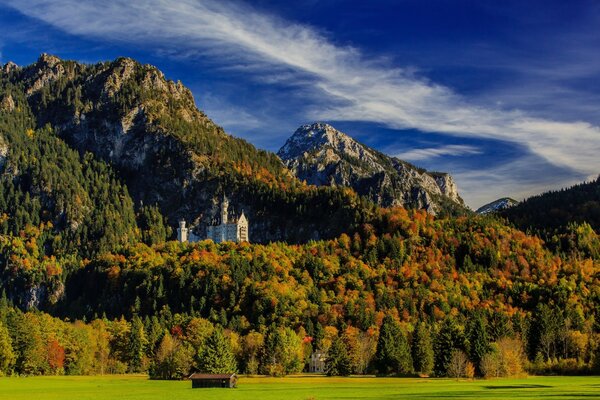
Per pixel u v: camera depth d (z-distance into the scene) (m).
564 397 153.38
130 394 175.75
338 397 161.88
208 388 195.50
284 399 158.75
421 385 198.38
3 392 181.75
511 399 150.38
